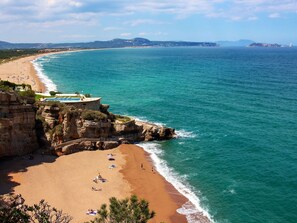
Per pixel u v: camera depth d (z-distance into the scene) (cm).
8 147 6794
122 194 5759
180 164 7062
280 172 6488
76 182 6103
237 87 15288
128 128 8306
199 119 10094
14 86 10200
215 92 14138
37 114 7656
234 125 9431
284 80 17212
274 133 8669
